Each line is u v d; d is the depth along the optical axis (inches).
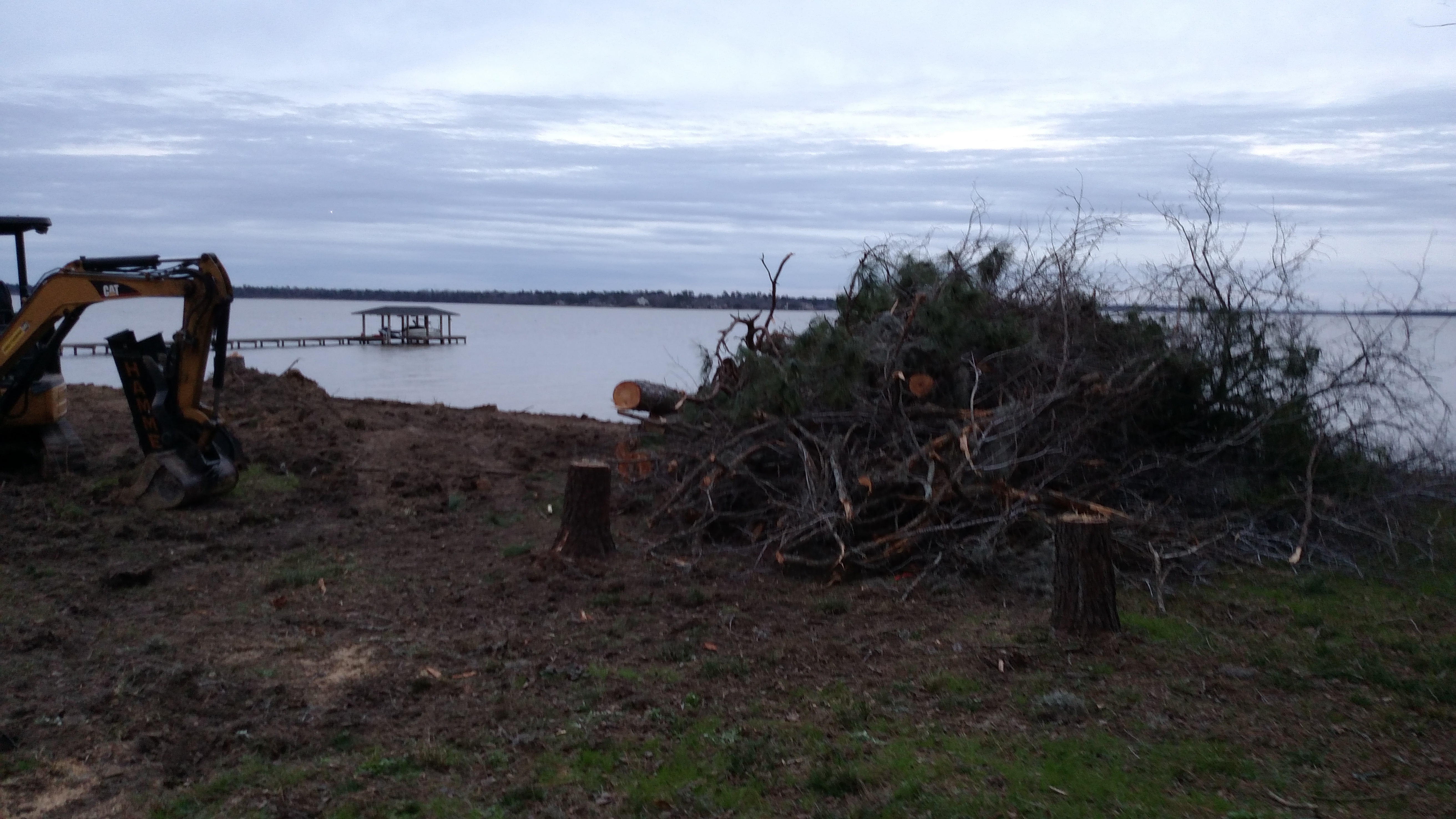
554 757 199.8
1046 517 316.8
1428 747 197.6
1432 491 364.5
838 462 350.3
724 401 419.8
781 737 203.5
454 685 241.8
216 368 424.8
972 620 281.1
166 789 190.5
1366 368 369.4
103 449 497.7
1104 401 356.2
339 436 534.0
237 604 303.0
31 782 190.2
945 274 413.1
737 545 373.1
